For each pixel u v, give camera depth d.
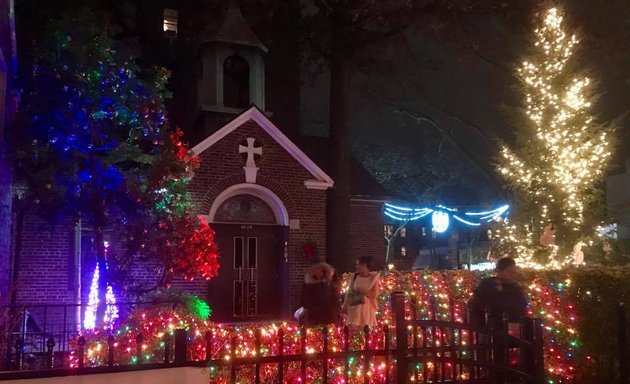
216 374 5.86
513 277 7.64
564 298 8.51
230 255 15.73
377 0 17.70
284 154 16.38
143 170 11.92
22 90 11.12
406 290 10.78
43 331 10.81
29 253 13.75
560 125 13.54
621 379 7.41
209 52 18.38
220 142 15.65
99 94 11.20
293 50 21.59
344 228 18.84
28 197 11.48
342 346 6.85
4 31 8.81
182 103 21.56
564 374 8.16
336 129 19.42
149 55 22.14
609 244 13.62
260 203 16.25
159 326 8.76
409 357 5.17
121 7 21.94
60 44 11.16
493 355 5.25
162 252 11.57
